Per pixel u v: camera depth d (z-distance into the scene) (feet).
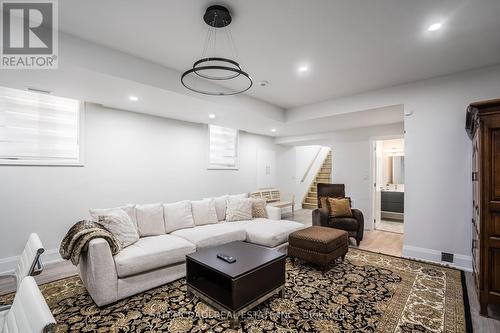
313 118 15.89
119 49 9.18
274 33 8.14
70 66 8.20
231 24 7.63
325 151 32.40
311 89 13.32
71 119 12.23
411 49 9.07
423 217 11.64
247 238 11.83
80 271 8.57
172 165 16.14
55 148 11.75
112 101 12.30
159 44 8.86
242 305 6.64
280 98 14.94
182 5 6.75
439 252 11.22
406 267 10.58
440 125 11.30
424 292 8.38
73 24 7.64
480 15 7.05
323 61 10.12
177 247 9.04
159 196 15.42
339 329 6.43
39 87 10.21
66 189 11.85
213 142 19.01
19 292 3.27
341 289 8.55
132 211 10.29
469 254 10.56
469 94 10.68
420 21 7.39
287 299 7.89
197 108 13.64
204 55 9.66
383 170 22.81
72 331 6.34
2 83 9.71
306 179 29.17
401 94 12.39
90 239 7.50
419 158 11.79
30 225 10.85
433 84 11.51
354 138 19.22
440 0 6.46
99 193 12.93
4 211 10.28
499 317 7.01
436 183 11.36
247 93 14.05
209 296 7.08
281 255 8.09
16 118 10.74
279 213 15.10
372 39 8.45
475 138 8.58
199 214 12.50
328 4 6.68
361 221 13.96
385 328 6.48
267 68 10.82
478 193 7.43
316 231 11.07
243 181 21.24
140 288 8.07
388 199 21.74
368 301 7.77
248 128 19.72
